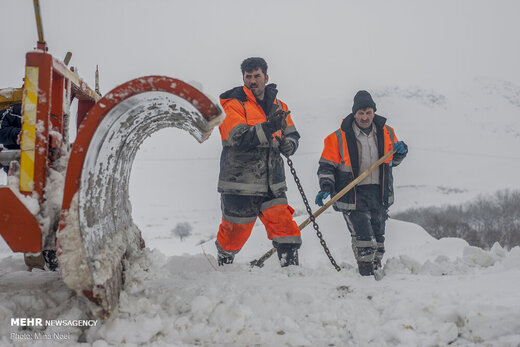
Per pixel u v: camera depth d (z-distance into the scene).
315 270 3.62
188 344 2.50
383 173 4.62
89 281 2.38
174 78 2.41
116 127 2.67
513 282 2.94
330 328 2.58
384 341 2.46
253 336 2.53
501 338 2.32
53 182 2.54
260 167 3.98
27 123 2.54
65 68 2.97
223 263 4.34
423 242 8.92
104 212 2.89
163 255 3.57
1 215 2.44
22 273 3.37
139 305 2.69
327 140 4.75
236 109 3.99
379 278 3.36
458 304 2.63
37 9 2.72
